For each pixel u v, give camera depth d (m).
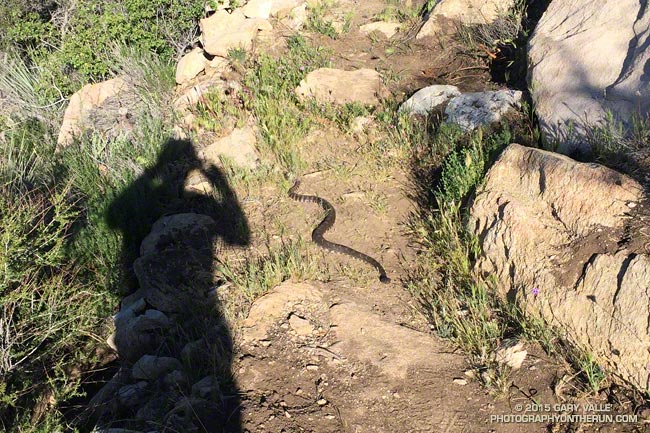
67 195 3.70
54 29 5.59
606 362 2.16
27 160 4.20
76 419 2.47
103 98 4.70
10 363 2.58
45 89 5.05
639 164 2.61
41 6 5.63
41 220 2.97
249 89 4.33
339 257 3.00
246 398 2.27
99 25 4.92
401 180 3.49
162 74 4.80
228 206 3.45
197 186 3.60
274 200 3.48
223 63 4.74
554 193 2.53
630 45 3.20
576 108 3.11
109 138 4.25
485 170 3.02
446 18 4.82
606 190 2.40
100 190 3.73
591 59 3.28
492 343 2.39
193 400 2.25
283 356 2.44
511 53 4.23
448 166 3.15
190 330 2.68
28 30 5.36
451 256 2.80
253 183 3.61
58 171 3.90
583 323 2.23
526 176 2.68
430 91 3.95
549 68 3.42
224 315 2.65
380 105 4.11
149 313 2.81
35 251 2.79
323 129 3.99
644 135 2.71
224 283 2.88
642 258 2.14
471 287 2.58
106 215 3.47
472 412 2.17
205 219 3.33
